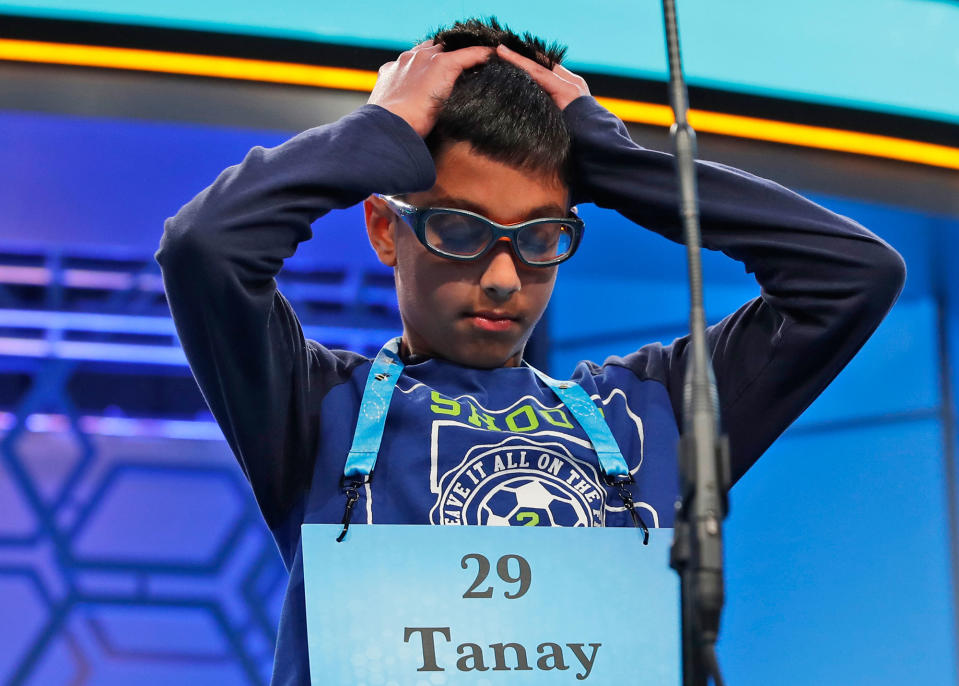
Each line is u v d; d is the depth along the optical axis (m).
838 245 2.67
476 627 2.35
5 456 10.01
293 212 2.48
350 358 2.84
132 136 6.31
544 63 2.94
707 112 6.12
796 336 2.71
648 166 2.71
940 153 6.56
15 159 6.82
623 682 2.36
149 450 10.29
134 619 9.88
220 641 9.92
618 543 2.45
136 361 10.34
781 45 6.13
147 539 10.09
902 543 9.06
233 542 10.17
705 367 1.78
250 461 2.62
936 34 6.36
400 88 2.67
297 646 2.46
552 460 2.59
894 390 9.38
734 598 9.92
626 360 2.95
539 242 2.56
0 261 10.01
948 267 8.52
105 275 10.21
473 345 2.64
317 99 5.88
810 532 9.64
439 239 2.54
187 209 2.45
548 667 2.35
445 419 2.60
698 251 1.83
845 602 9.27
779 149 6.36
